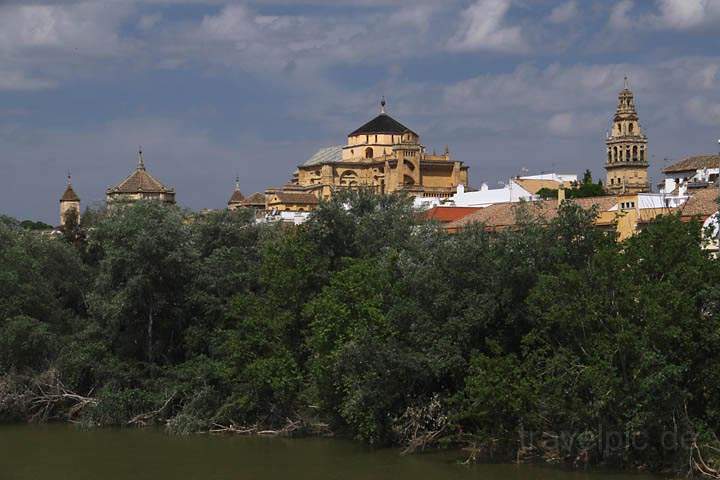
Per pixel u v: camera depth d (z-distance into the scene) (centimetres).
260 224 10538
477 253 7525
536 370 6862
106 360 9212
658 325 6288
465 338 7306
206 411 8769
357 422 7656
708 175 16712
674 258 6844
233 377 8688
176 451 7938
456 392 7412
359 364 7469
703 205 10569
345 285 7938
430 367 7275
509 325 7425
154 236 9425
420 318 7494
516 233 7588
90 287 10869
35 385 9175
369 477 6894
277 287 8781
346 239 9394
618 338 6341
